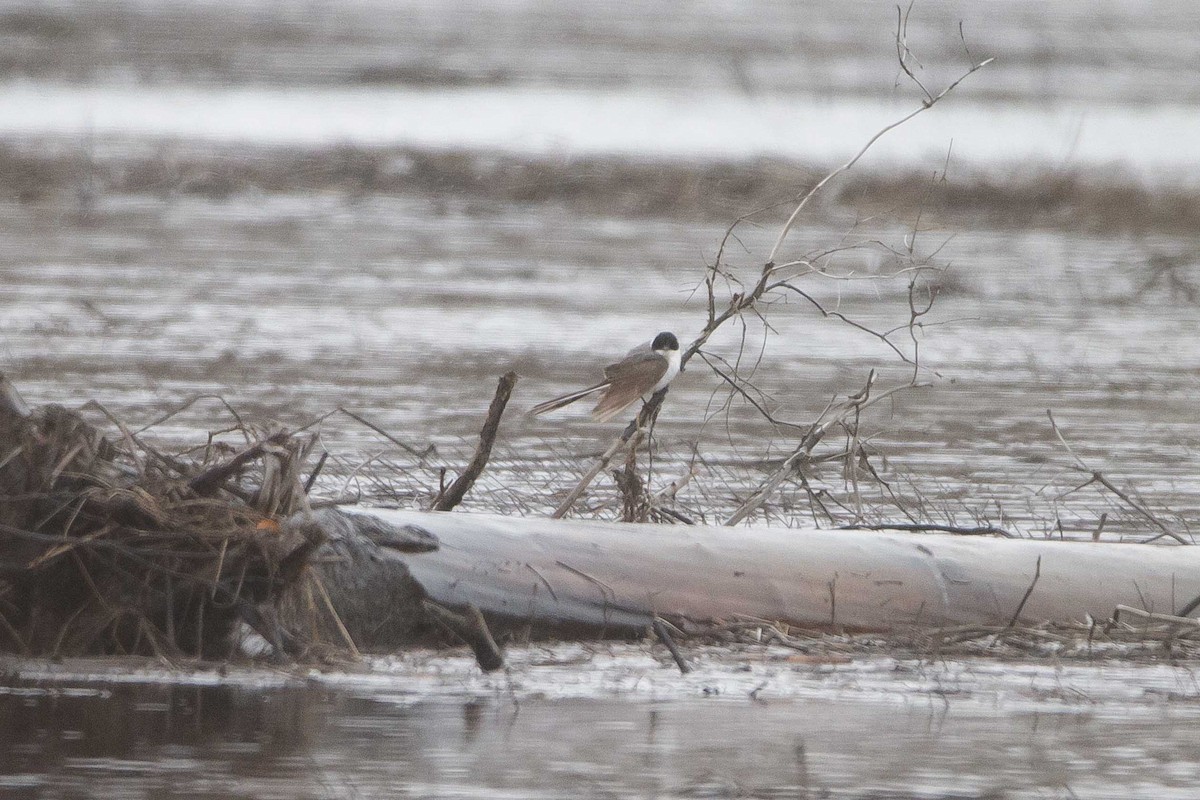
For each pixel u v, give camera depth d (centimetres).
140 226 4034
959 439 1978
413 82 7438
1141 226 4528
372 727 929
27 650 1034
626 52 8444
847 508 1518
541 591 1126
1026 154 5525
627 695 1008
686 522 1301
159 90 6894
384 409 2030
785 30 9056
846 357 2609
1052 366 2559
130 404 1938
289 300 3008
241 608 1022
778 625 1153
